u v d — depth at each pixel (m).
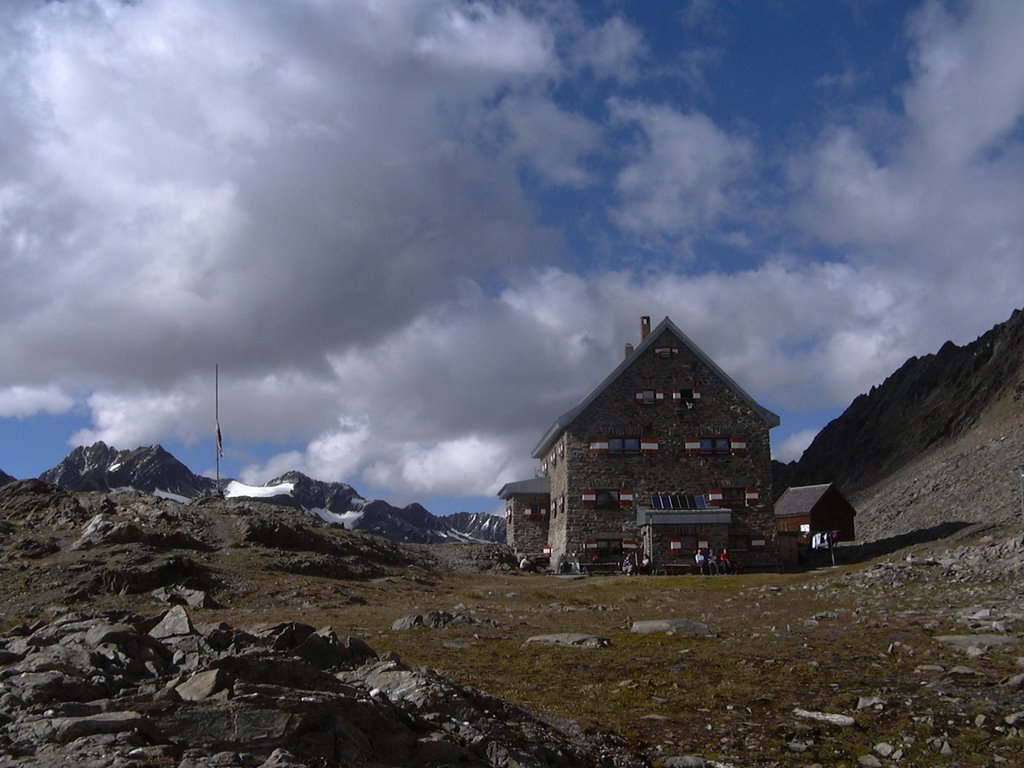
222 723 8.61
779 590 33.31
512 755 9.93
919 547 47.66
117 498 49.50
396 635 21.97
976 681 15.57
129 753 7.80
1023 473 48.50
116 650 10.69
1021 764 11.67
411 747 9.34
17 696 8.96
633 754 11.79
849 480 120.81
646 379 58.38
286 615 27.72
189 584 32.84
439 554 59.44
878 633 20.83
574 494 56.88
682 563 54.47
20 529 40.69
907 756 12.06
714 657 18.31
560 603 32.53
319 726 8.87
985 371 115.44
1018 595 25.25
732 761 11.80
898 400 132.88
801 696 15.04
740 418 57.88
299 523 51.31
